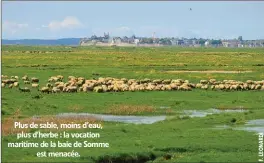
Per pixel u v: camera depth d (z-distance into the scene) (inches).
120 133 4655.5
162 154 3971.5
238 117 5723.4
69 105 6525.6
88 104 6648.6
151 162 3855.8
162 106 6707.7
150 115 6067.9
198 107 6707.7
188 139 4399.6
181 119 5575.8
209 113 6240.2
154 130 4837.6
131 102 6919.3
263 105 6929.1
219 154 3971.5
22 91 7854.3
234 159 3796.8
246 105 6909.5
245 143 4274.1
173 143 4224.9
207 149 4124.0
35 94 7514.8
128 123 5374.0
